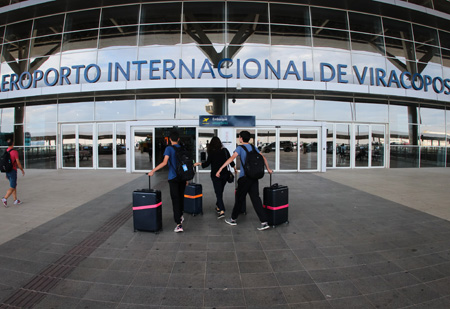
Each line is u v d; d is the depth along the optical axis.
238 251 3.31
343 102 12.46
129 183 8.37
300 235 3.87
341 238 3.75
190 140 11.27
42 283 2.55
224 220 4.61
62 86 11.09
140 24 11.67
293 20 11.92
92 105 12.23
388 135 12.98
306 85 10.91
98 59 11.77
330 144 12.48
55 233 3.91
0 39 13.00
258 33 11.75
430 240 3.67
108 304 2.22
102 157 12.24
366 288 2.47
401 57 12.86
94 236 3.80
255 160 3.98
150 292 2.40
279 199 4.23
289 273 2.76
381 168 12.95
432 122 13.67
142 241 3.62
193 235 3.87
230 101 11.74
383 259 3.09
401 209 5.31
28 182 8.55
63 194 6.68
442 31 13.92
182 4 11.58
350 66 12.10
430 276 2.69
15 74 11.87
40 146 12.68
